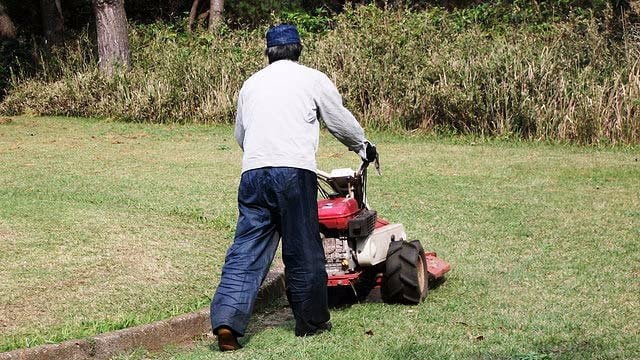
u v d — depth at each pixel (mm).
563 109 17609
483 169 14273
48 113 23484
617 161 14938
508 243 9500
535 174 13711
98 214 10445
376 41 20391
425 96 18906
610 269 8383
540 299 7449
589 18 20438
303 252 6500
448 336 6512
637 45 18375
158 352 6531
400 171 14188
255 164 6484
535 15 21719
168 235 9617
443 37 20672
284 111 6555
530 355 5855
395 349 6207
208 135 19156
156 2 34000
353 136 6812
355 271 7230
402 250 7324
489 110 18203
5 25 28750
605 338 6359
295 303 6578
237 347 6352
